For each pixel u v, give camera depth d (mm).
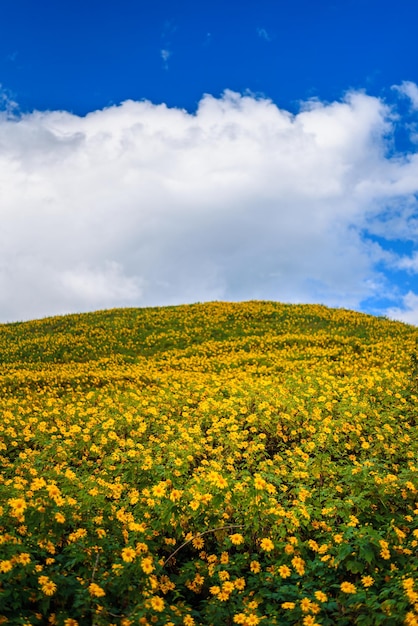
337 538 5867
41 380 20406
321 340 27172
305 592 5297
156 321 35000
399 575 5344
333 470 8117
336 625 4633
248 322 33750
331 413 11945
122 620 4398
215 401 13273
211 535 6676
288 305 38344
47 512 5496
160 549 6691
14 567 4754
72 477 7402
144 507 6895
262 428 11250
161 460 9023
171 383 17734
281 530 6312
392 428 10852
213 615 4867
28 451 9742
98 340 31312
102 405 14195
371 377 14742
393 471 8984
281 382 16141
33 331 34906
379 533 5879
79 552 5355
